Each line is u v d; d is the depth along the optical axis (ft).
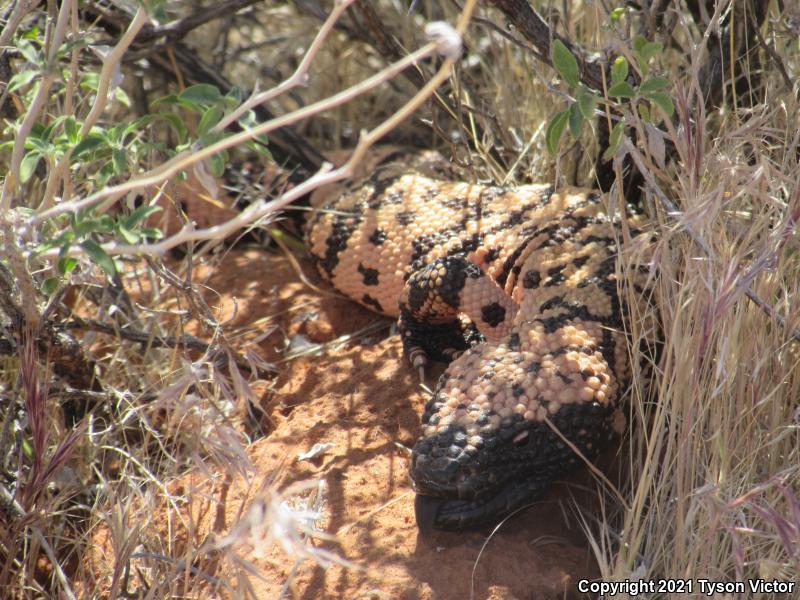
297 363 24.97
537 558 17.72
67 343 19.65
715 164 19.02
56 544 19.77
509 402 17.90
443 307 22.93
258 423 22.31
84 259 18.08
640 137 19.25
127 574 17.84
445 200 26.48
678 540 16.67
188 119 32.22
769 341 18.03
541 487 18.01
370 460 20.58
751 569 16.74
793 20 22.00
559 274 22.08
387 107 35.99
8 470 19.97
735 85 23.70
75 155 15.99
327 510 19.17
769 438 17.99
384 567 17.44
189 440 19.66
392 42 27.55
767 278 18.24
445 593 16.78
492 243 24.56
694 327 17.22
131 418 21.34
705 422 18.06
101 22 27.04
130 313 24.45
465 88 30.19
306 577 17.43
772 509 15.80
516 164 27.17
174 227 30.35
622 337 20.02
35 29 18.66
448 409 18.16
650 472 17.63
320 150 35.22
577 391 18.13
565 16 25.09
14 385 20.77
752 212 19.29
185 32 25.99
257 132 12.98
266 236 30.66
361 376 23.70
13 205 19.08
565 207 24.41
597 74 21.59
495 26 22.53
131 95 32.50
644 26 22.52
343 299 27.89
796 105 21.42
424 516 17.60
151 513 18.62
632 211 24.12
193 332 26.02
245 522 13.25
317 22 36.01
